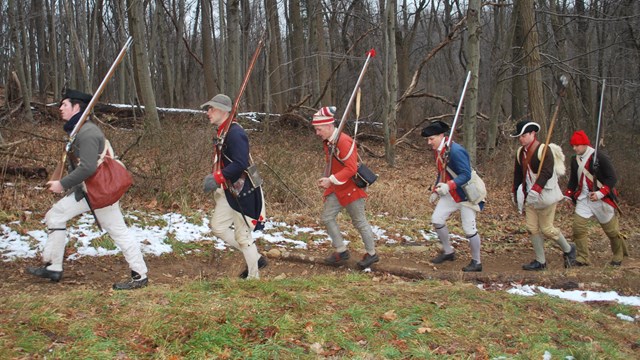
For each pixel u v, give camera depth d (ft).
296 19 69.62
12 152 28.17
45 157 29.91
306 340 12.71
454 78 81.25
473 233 21.29
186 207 26.32
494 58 57.00
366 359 12.09
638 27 58.95
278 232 25.35
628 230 34.68
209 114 16.71
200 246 22.31
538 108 47.91
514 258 25.05
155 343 12.03
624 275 20.62
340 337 12.88
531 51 45.73
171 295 14.84
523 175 22.26
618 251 23.38
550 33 61.31
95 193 15.90
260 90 82.33
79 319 12.87
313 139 46.44
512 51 53.78
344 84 77.51
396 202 33.22
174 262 20.77
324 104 64.75
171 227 23.86
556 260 24.91
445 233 22.44
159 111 47.44
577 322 15.89
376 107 65.82
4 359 10.82
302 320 13.60
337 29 80.33
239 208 16.85
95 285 17.53
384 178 42.78
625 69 62.28
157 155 28.32
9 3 42.16
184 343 12.10
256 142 40.29
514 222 33.65
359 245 24.53
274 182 30.86
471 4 36.55
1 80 70.54
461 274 20.33
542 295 17.99
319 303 14.80
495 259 24.79
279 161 32.68
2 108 41.29
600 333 15.48
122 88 66.95
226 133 16.57
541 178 21.45
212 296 14.96
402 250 24.35
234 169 16.37
